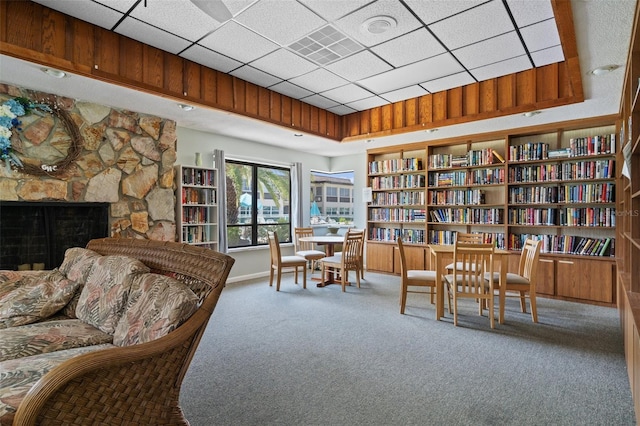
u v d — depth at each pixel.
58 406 0.97
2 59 2.50
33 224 3.33
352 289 4.76
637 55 1.76
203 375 2.22
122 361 1.08
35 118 3.22
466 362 2.43
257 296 4.35
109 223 3.75
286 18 2.64
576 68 2.79
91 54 2.75
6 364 1.34
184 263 1.65
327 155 7.03
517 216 4.72
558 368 2.33
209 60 3.42
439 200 5.46
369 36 2.90
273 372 2.27
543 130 4.46
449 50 3.15
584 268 4.05
